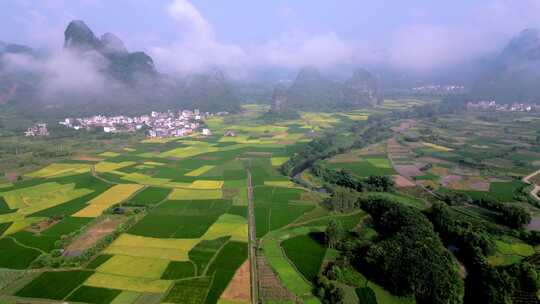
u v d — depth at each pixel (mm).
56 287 100188
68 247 123000
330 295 95000
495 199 154750
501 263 107500
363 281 102500
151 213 153000
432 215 139375
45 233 134000
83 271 107938
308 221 144375
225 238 129750
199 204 163750
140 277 104688
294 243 125875
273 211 154750
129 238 129500
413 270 96500
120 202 166875
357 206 157000
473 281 102125
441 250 109188
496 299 91062
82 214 152250
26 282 102750
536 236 118000
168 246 123688
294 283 102250
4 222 144375
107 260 114188
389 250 106250
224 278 104375
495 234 126312
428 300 94062
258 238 130000
